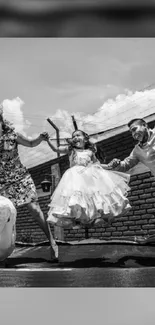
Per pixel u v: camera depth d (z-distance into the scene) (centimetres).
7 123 315
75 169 298
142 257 260
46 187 333
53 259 272
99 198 280
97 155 327
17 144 317
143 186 311
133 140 321
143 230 303
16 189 306
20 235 321
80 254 279
